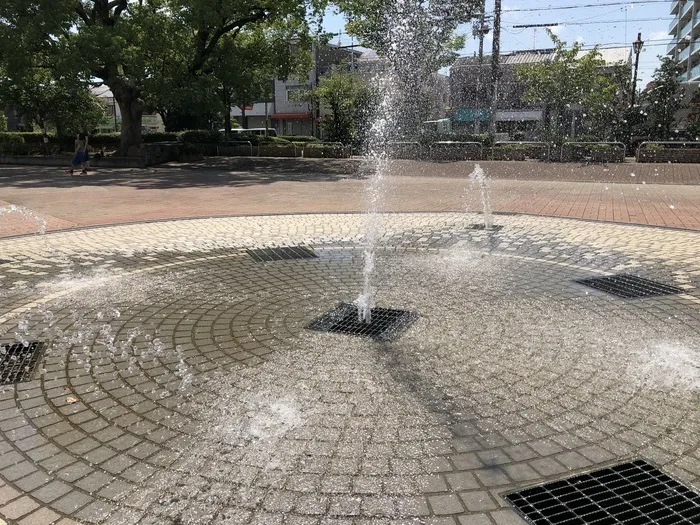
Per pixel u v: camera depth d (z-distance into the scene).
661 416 3.09
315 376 3.63
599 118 24.36
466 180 15.89
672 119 25.22
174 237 8.17
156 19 19.22
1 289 5.60
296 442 2.89
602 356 3.89
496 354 3.95
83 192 13.66
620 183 14.74
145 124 54.78
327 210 10.59
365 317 4.72
